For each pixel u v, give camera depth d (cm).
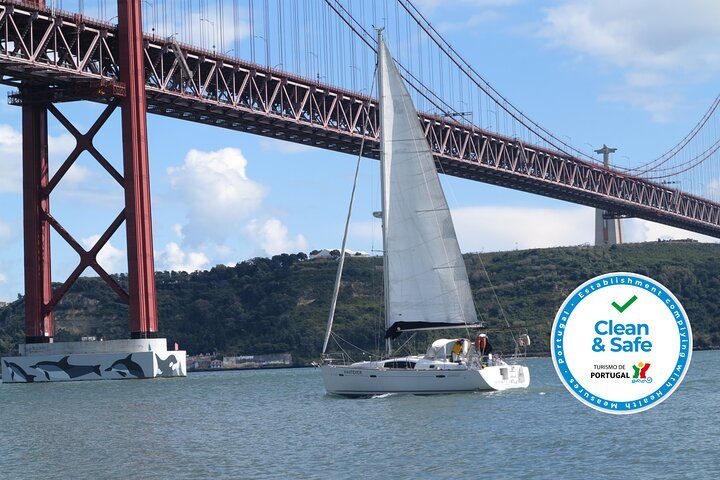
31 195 9331
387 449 3978
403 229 5850
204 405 6125
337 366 5809
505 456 3781
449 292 5803
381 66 5909
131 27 9156
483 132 14338
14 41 9231
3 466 3950
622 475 3438
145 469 3759
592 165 17075
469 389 5631
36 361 8888
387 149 5900
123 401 6538
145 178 9006
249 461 3838
